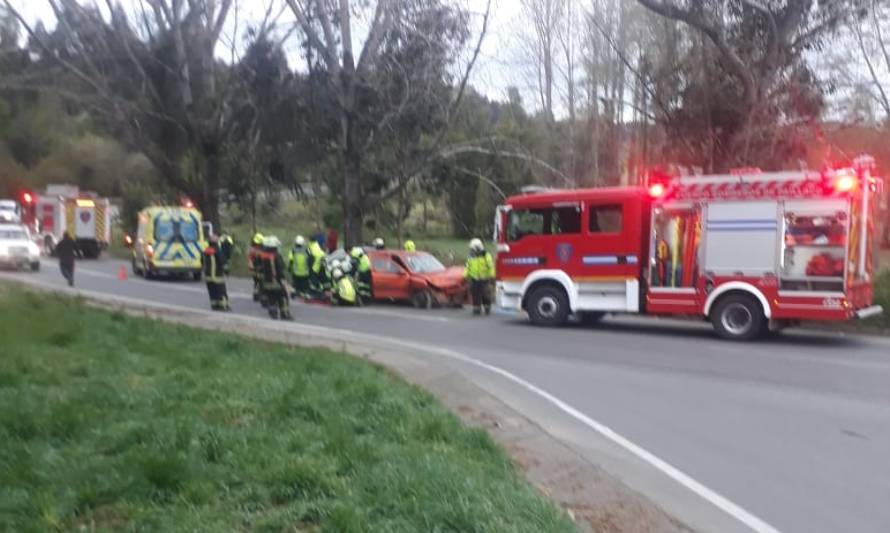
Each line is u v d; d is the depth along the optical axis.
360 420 8.65
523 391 12.48
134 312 19.61
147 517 5.80
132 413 8.52
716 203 18.17
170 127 42.91
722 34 25.20
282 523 5.73
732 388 12.91
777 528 6.85
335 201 44.34
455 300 25.20
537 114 40.81
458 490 6.27
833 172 17.09
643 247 19.27
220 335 15.27
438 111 35.84
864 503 7.52
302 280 26.86
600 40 36.81
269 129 40.62
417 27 34.94
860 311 17.59
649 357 15.85
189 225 35.09
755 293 17.81
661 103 27.55
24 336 12.91
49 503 5.89
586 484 7.81
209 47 40.91
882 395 12.48
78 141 66.75
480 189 44.22
